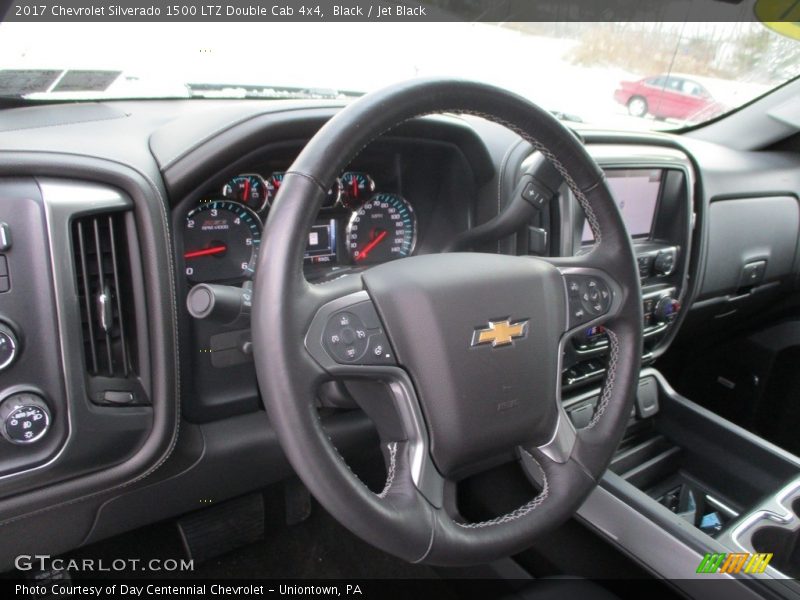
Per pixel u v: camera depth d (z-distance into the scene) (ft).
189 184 3.49
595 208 3.33
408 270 2.85
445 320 2.81
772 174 6.90
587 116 6.29
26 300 2.97
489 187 4.65
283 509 5.14
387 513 2.57
